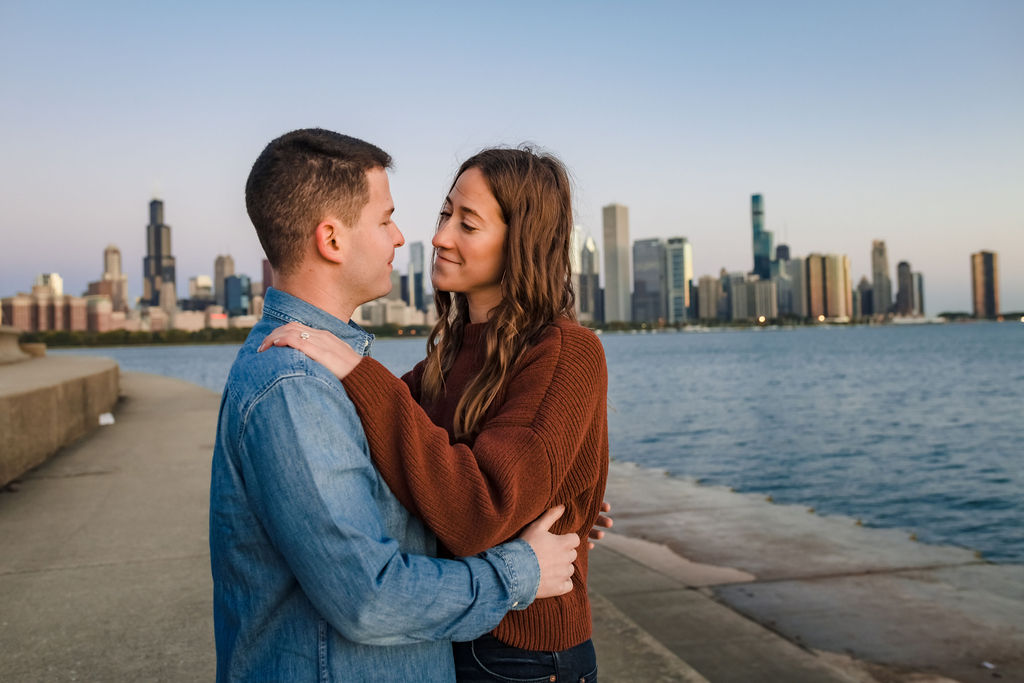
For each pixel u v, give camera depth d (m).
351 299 1.30
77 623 3.10
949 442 16.31
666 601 4.27
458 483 1.14
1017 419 20.88
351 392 1.14
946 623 3.96
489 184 1.46
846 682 3.21
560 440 1.25
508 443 1.21
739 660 3.45
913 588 4.55
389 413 1.15
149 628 3.05
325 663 1.12
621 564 5.00
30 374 9.70
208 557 4.00
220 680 1.18
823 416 22.52
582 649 1.35
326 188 1.21
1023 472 12.17
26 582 3.60
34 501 5.31
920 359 65.69
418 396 1.71
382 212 1.29
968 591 4.49
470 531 1.14
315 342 1.16
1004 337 160.62
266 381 1.08
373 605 1.03
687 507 6.89
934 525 8.48
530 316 1.43
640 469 9.38
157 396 14.50
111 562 3.91
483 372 1.39
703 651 3.55
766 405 26.56
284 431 1.05
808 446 15.94
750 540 5.67
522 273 1.42
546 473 1.22
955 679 3.28
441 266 1.52
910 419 21.38
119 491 5.65
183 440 8.36
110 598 3.39
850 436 17.66
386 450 1.15
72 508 5.10
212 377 48.06
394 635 1.08
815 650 3.57
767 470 12.77
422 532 1.23
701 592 4.43
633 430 19.31
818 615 4.06
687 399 29.61
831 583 4.62
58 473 6.38
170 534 4.44
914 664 3.44
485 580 1.16
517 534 1.29
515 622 1.28
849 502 9.93
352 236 1.25
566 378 1.31
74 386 8.42
